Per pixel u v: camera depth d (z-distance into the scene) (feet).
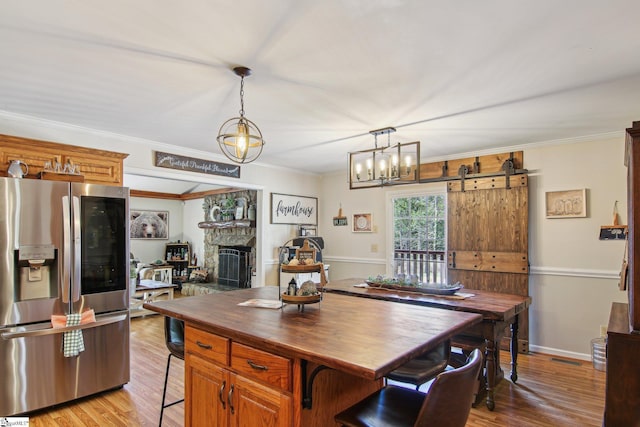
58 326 9.03
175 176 13.88
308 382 4.85
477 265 14.64
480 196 14.69
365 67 7.25
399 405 5.04
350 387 5.88
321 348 4.51
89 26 5.80
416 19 5.61
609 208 12.32
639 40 6.17
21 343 8.64
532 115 10.24
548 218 13.42
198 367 6.38
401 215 17.65
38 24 5.72
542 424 8.48
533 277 13.67
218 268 25.34
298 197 19.44
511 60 6.94
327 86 8.19
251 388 5.38
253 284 19.71
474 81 7.90
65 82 7.98
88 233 9.81
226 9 5.35
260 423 5.22
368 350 4.43
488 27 5.82
